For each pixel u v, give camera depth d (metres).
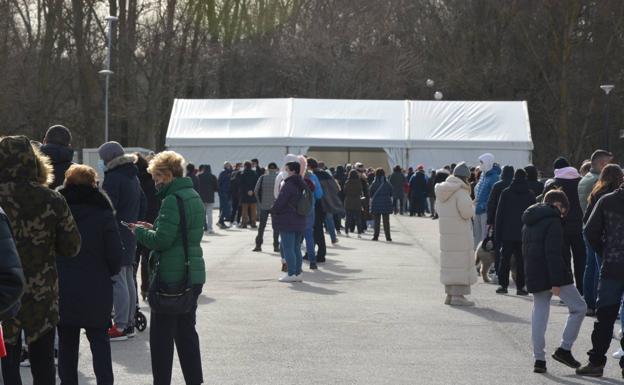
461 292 15.19
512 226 16.44
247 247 26.50
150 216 13.87
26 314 7.62
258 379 9.62
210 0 60.59
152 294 8.63
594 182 14.87
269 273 19.73
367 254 24.58
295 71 70.38
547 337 12.29
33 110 57.59
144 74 58.78
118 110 56.91
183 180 8.80
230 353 10.98
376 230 29.73
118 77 57.09
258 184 25.19
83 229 8.48
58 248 7.86
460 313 14.33
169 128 51.09
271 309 14.53
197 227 8.75
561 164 15.52
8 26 55.97
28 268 7.66
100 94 56.50
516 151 50.22
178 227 8.66
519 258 16.50
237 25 64.19
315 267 20.66
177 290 8.59
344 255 24.25
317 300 15.60
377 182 29.39
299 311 14.36
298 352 11.09
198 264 8.71
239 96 71.31
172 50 59.28
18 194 7.68
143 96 59.38
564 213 10.27
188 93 67.00
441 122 51.41
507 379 9.80
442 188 15.02
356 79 72.12
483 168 19.94
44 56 57.44
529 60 70.00
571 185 15.37
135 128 59.72
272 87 72.00
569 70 68.12
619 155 71.06
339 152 55.47
